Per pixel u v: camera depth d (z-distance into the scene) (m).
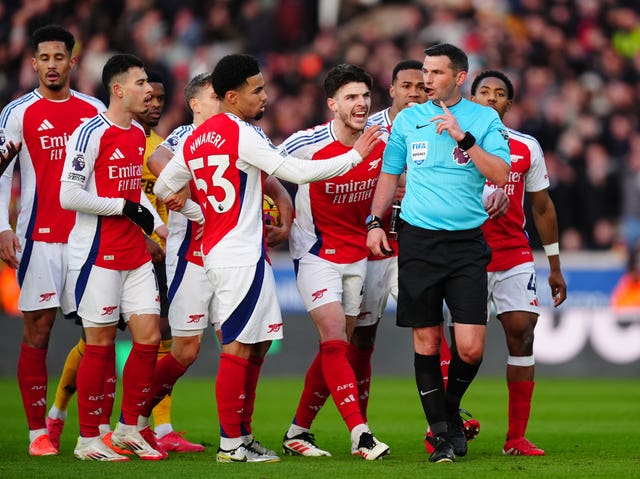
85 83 63.06
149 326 23.88
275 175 22.03
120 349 48.47
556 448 26.56
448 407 23.52
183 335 25.36
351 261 24.67
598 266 53.47
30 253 25.59
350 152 22.17
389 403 41.22
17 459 23.55
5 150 25.50
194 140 22.66
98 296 23.52
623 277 53.50
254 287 22.22
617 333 52.28
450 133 21.69
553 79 66.50
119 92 23.77
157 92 28.53
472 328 22.12
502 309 25.62
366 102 23.86
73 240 23.89
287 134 63.41
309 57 66.75
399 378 52.53
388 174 23.39
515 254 25.73
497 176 21.73
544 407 39.62
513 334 25.36
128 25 66.81
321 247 24.52
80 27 65.38
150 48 66.38
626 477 19.70
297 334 52.19
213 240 22.44
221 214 22.34
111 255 23.61
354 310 25.12
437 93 22.55
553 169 61.00
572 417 36.19
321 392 24.73
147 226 23.50
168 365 25.38
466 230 22.39
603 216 60.81
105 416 25.41
